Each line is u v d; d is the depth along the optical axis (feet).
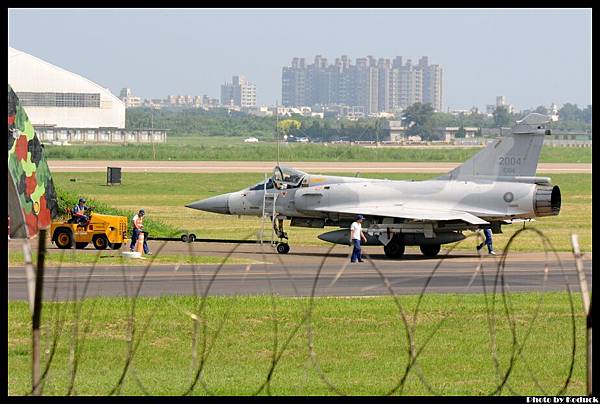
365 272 346.54
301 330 229.04
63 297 267.18
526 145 428.97
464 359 206.28
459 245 476.95
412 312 251.60
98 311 244.22
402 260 399.85
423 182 436.76
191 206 463.42
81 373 192.44
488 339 223.51
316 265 369.50
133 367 197.06
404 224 411.34
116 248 423.64
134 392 179.32
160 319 236.84
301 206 441.68
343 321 239.50
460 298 276.41
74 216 421.59
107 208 515.91
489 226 426.51
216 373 193.57
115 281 307.17
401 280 323.16
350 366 199.62
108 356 204.44
